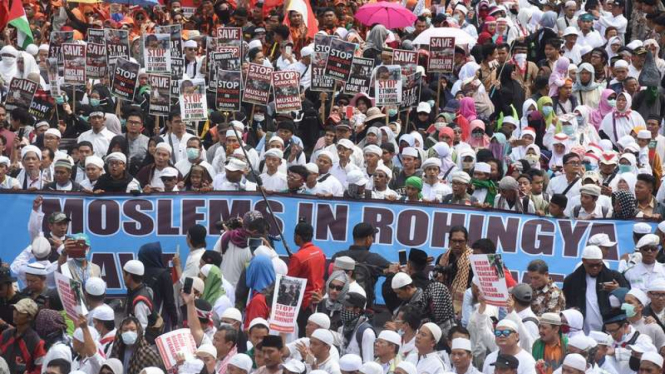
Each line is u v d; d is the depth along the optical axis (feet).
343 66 98.94
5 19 115.75
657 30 127.85
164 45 100.27
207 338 66.33
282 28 115.65
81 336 64.95
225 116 98.43
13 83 97.25
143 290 70.59
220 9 126.52
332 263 76.69
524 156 98.53
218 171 91.40
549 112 104.47
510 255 82.43
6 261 82.38
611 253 82.17
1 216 82.48
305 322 74.43
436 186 87.30
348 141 90.07
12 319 71.31
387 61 106.83
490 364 65.46
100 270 81.25
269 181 87.81
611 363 68.08
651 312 73.00
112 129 97.55
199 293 69.67
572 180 89.45
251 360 63.77
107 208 82.74
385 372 65.77
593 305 74.69
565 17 127.13
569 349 65.72
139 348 64.18
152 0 125.29
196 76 110.42
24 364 67.05
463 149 94.22
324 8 128.77
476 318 68.54
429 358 65.51
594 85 110.32
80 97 104.83
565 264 82.38
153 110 93.45
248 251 77.36
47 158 88.69
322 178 85.56
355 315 69.10
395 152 95.30
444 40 105.40
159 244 74.69
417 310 67.72
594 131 104.47
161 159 86.28
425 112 103.76
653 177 88.89
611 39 123.44
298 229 75.61
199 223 82.99
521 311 69.56
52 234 79.10
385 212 82.99
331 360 65.21
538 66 116.26
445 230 82.58
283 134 93.35
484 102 108.58
